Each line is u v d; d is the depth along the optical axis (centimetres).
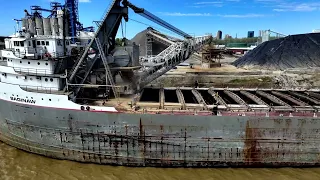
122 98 2516
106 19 2227
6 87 2298
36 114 2175
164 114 2033
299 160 2141
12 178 1866
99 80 2562
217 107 2189
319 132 2080
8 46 2447
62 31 2538
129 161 2136
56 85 2283
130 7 2314
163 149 2091
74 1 3684
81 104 2227
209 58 5869
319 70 4656
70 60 2608
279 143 2103
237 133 2070
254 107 2217
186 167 2145
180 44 2894
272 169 2128
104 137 2094
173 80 4428
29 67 2288
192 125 2047
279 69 5128
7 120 2342
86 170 2061
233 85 4372
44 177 1903
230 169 2122
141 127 2050
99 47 2189
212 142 2078
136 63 2580
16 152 2353
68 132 2134
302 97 2730
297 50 5453
